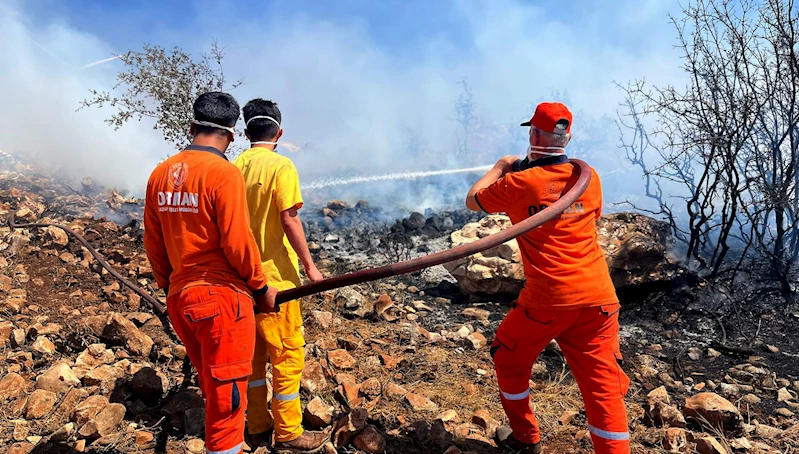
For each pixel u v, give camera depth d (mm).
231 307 2629
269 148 3238
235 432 2693
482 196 3127
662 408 3598
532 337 3010
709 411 3527
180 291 2637
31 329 4238
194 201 2580
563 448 3420
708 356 4668
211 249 2641
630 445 3422
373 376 4156
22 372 3836
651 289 5523
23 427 3244
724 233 5652
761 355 4645
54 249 5891
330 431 3385
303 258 3074
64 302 4949
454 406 3826
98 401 3402
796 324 5113
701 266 5910
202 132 2725
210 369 2623
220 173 2580
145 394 3584
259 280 2701
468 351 4660
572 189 2824
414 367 4316
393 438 3426
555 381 4121
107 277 5539
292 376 3172
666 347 4836
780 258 5609
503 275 5543
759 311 5348
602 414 2877
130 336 4148
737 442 3387
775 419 3715
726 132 5590
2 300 4633
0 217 6430
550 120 2945
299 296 2855
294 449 3256
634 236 5406
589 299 2840
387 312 5301
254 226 3092
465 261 5801
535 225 2729
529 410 3273
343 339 4582
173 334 4578
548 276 2871
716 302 5453
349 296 5379
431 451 3346
